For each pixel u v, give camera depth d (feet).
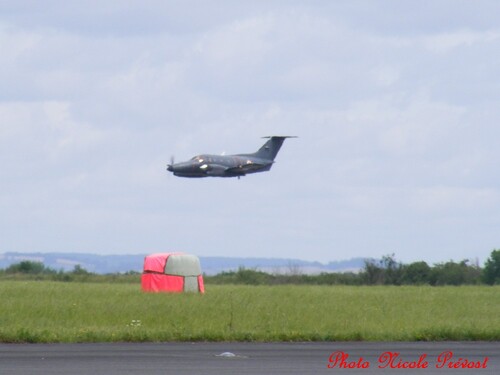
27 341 225.35
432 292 474.49
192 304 323.16
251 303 334.44
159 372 171.42
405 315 301.63
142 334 233.96
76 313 286.87
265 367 181.06
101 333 234.58
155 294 394.93
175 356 197.16
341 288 535.19
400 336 242.78
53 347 213.25
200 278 445.78
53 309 295.28
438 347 222.69
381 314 302.66
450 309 334.85
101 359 189.88
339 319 281.13
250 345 223.92
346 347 220.64
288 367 181.68
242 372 173.27
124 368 176.45
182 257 441.68
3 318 270.46
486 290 516.32
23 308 296.71
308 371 176.76
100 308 301.84
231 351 208.74
